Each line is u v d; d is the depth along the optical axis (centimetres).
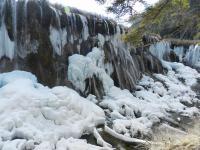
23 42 698
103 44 884
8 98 541
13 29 688
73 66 750
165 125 650
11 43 680
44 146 447
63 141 487
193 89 1141
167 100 896
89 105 635
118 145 532
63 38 780
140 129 602
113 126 605
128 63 987
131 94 862
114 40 929
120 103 727
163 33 543
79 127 546
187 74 1324
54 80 723
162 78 1120
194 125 650
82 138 538
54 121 540
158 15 392
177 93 1005
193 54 1540
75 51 802
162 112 758
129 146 530
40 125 514
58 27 768
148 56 1182
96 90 779
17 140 450
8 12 687
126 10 407
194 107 850
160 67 1238
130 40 465
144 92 909
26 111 518
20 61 689
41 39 728
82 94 744
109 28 914
